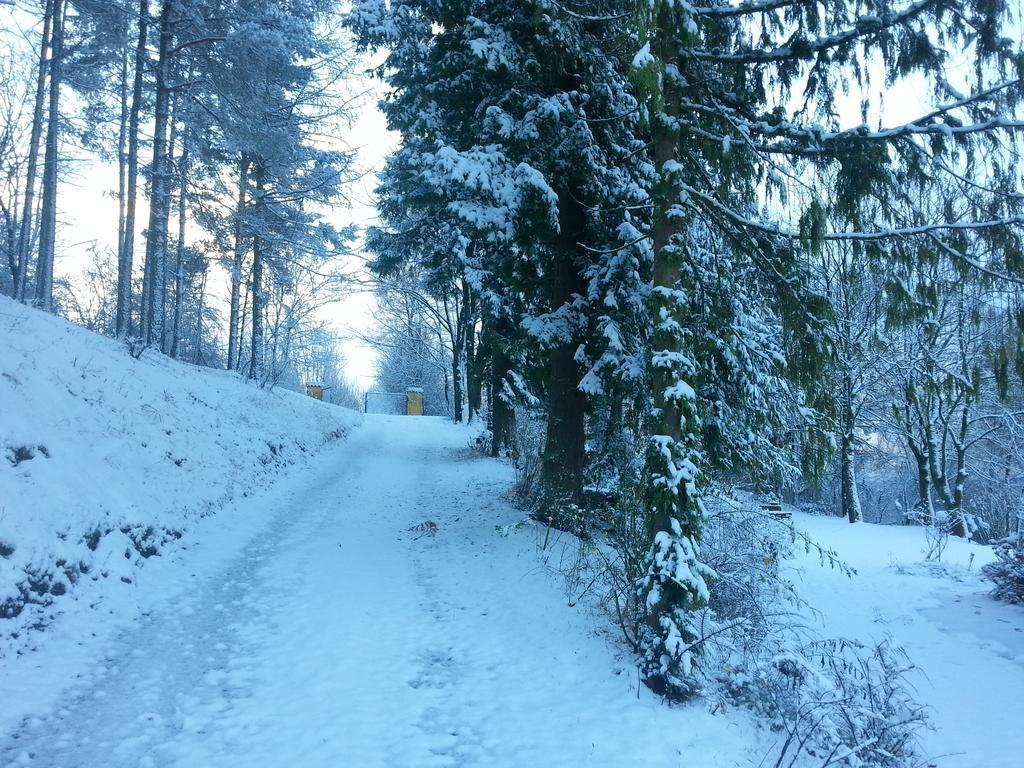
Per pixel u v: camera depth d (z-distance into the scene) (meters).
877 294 6.17
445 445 23.53
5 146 19.75
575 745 4.37
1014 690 6.27
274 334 23.55
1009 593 9.18
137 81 15.35
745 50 6.21
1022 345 5.32
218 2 15.91
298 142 19.20
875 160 5.46
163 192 17.31
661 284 5.78
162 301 21.78
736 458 8.18
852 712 4.52
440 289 20.42
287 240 20.83
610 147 9.03
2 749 3.85
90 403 9.14
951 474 26.53
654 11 5.24
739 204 6.88
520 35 9.11
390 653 5.75
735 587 6.23
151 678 4.96
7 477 6.22
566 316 9.40
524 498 11.85
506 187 7.89
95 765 3.80
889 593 9.82
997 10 4.88
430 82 10.33
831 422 6.39
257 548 8.66
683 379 5.59
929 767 4.53
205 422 12.59
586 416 11.18
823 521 18.84
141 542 7.43
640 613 5.92
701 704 4.99
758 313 7.70
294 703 4.77
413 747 4.27
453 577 8.01
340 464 17.19
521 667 5.60
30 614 5.33
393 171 18.56
